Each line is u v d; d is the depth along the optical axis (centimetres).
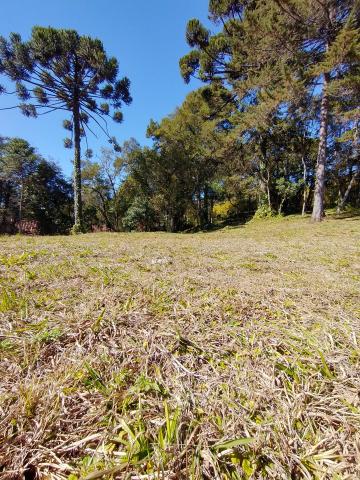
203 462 57
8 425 62
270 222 1174
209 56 1063
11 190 1959
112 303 131
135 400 72
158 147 1570
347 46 592
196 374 84
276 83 804
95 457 58
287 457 58
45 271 183
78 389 75
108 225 1952
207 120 1274
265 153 1385
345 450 60
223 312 128
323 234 568
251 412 69
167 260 238
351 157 1220
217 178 1568
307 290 161
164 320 118
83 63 935
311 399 74
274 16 693
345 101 803
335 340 102
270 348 98
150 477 54
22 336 99
